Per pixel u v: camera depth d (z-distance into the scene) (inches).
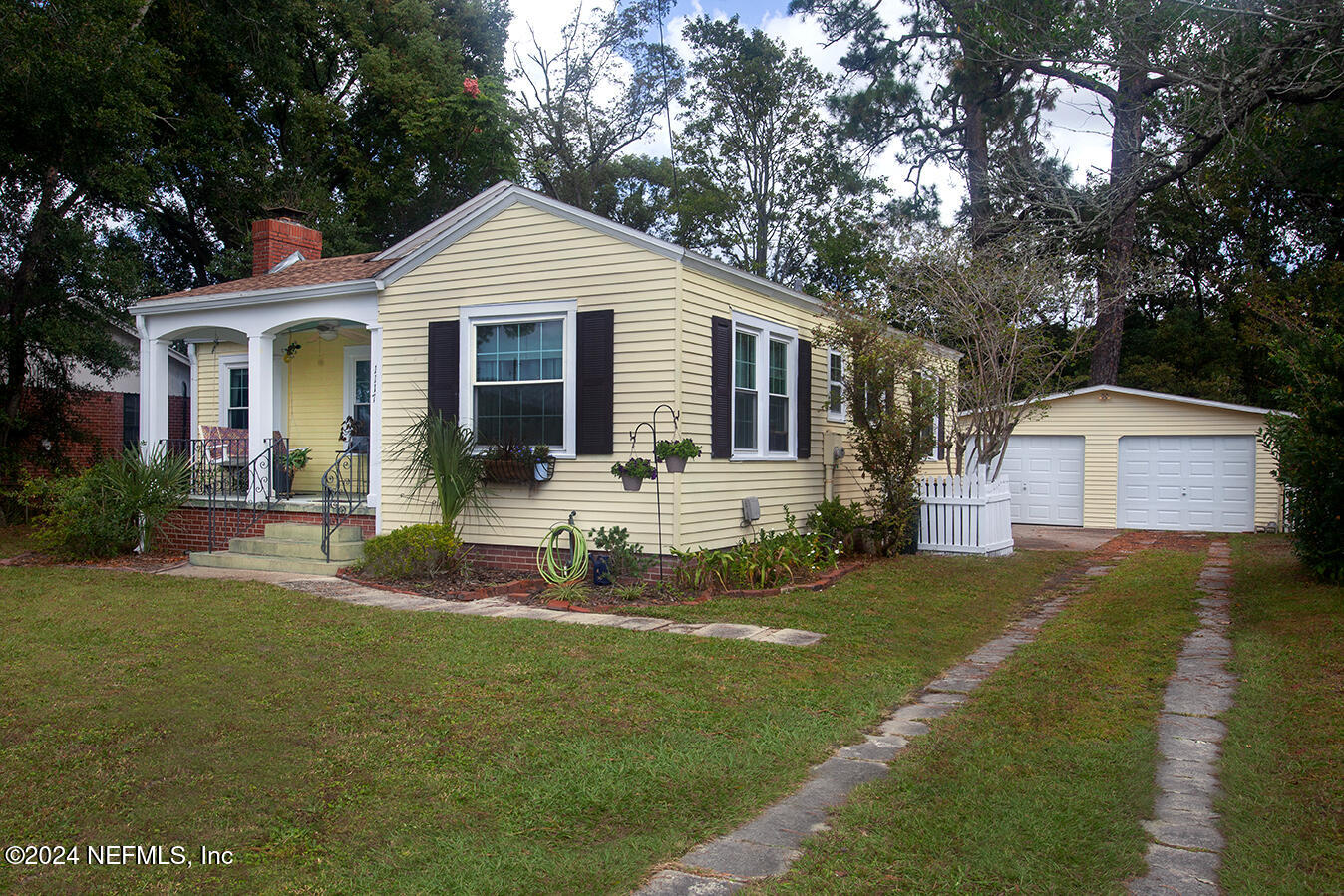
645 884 138.3
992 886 136.9
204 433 541.0
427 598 371.6
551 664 262.8
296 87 978.1
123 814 161.5
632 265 397.4
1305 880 136.8
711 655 277.7
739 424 451.2
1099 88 674.2
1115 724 216.8
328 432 577.3
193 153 863.1
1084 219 612.1
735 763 189.8
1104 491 797.2
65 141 625.0
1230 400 955.3
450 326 440.1
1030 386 577.3
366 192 1063.0
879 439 518.0
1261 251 969.5
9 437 703.7
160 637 291.9
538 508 419.8
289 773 180.5
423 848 150.4
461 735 203.8
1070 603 395.5
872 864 143.9
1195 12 448.5
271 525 475.5
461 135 1093.1
